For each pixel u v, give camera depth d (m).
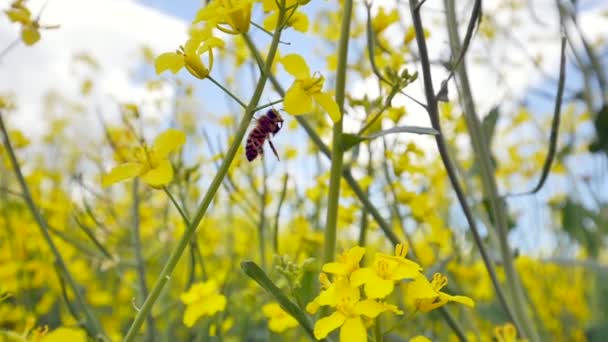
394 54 0.24
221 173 0.14
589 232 0.46
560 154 0.50
